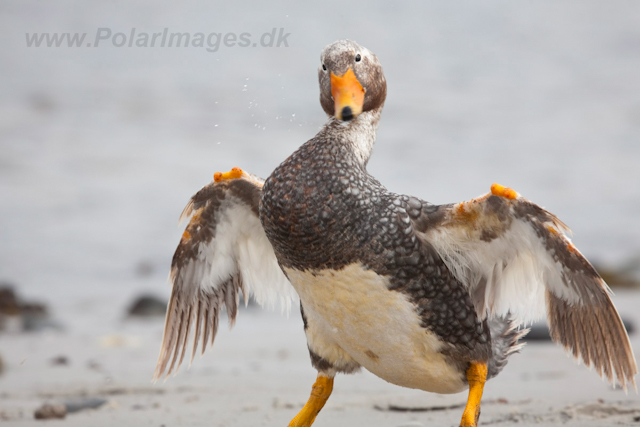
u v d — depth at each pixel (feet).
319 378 20.02
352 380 29.32
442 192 76.48
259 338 40.06
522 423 21.42
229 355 35.45
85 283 55.57
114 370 32.27
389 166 86.48
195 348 22.58
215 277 22.31
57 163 86.28
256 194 20.42
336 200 18.04
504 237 18.62
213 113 107.65
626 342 18.63
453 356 18.99
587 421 21.48
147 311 48.08
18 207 72.38
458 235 18.70
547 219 17.80
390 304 18.21
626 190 78.43
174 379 30.04
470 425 18.08
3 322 44.47
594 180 81.41
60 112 109.40
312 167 18.43
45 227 67.87
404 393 26.55
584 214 71.77
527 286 19.49
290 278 19.02
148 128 101.91
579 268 18.24
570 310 19.39
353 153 19.12
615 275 53.06
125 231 67.21
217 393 27.30
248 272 22.41
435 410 23.72
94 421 23.12
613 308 18.53
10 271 57.16
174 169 85.30
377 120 20.62
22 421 23.25
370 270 18.02
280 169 18.70
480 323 19.11
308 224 18.04
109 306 49.83
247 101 113.80
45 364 33.71
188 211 21.40
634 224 68.44
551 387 26.99
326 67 20.25
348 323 18.62
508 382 27.99
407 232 18.13
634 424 21.01
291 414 23.77
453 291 18.63
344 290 18.24
